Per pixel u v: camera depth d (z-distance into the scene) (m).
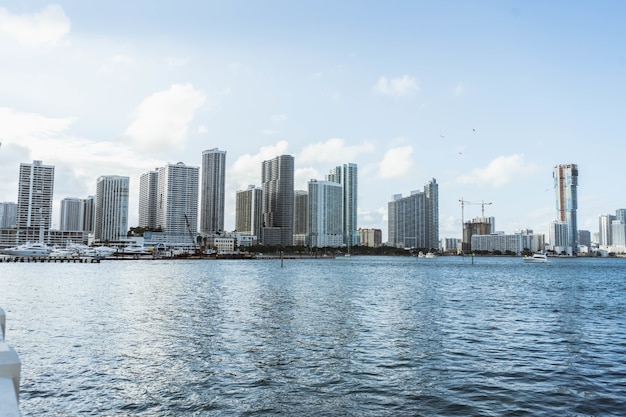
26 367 26.97
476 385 23.81
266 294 71.31
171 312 49.91
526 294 77.25
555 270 197.25
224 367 27.16
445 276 136.12
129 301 60.25
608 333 38.84
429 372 26.19
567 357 29.91
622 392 22.64
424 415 19.78
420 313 50.69
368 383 24.19
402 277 126.69
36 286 81.88
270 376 25.39
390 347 32.69
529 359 29.33
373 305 57.91
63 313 48.62
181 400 21.64
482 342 34.66
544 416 19.50
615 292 82.81
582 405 20.81
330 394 22.48
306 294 71.88
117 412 20.22
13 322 42.59
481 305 59.50
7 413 3.25
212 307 54.56
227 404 21.14
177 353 30.56
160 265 189.75
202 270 152.62
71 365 27.44
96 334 36.97
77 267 157.25
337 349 31.94
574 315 50.38
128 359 28.92
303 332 38.25
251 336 36.44
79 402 21.36
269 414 19.98
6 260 183.75
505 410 20.25
